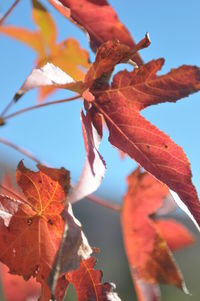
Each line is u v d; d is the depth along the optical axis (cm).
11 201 32
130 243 46
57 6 38
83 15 39
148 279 45
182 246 50
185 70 33
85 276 33
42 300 32
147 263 45
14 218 32
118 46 32
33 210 32
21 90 26
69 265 27
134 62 35
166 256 45
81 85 32
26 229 32
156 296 44
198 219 30
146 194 46
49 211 32
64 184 31
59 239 32
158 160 32
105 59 32
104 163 29
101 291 33
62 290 32
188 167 32
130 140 33
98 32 39
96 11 39
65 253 27
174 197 31
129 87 33
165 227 49
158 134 32
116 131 33
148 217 46
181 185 31
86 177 27
